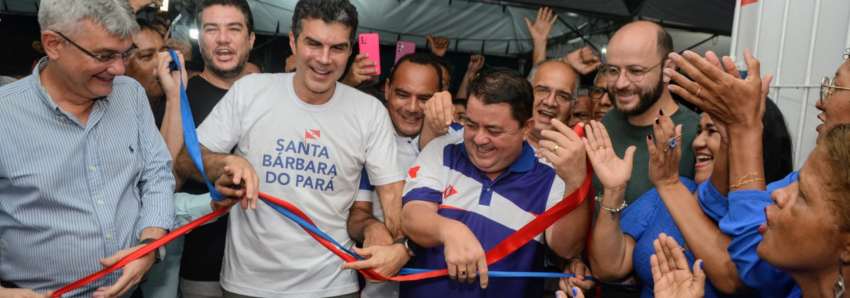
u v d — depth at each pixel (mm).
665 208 1783
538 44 4402
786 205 1155
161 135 2045
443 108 2029
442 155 1964
